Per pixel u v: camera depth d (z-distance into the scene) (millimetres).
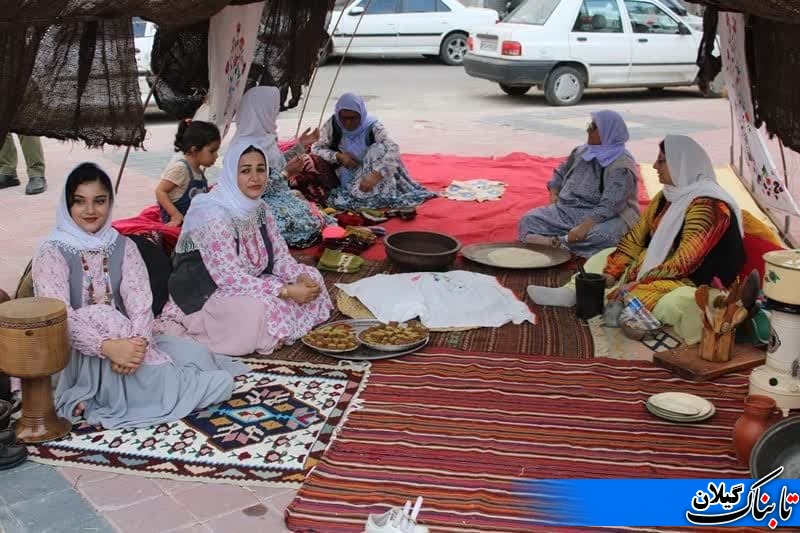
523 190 7125
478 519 2725
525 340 4152
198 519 2766
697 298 3807
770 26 4258
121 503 2850
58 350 3127
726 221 4145
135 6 3084
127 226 4656
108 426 3314
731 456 3119
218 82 4863
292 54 5664
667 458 3102
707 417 3369
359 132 6461
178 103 5043
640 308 4102
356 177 6523
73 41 3451
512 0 19469
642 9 12242
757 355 3893
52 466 3064
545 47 11844
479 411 3438
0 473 3016
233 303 3955
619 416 3414
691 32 12398
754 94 4645
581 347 4074
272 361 3893
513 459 3084
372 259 5348
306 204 5707
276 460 3094
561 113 11445
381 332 4047
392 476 2955
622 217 5352
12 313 3070
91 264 3408
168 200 4926
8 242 5777
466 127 10422
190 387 3447
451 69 15492
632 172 5336
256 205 4121
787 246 5586
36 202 6836
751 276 3723
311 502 2801
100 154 8609
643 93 13500
